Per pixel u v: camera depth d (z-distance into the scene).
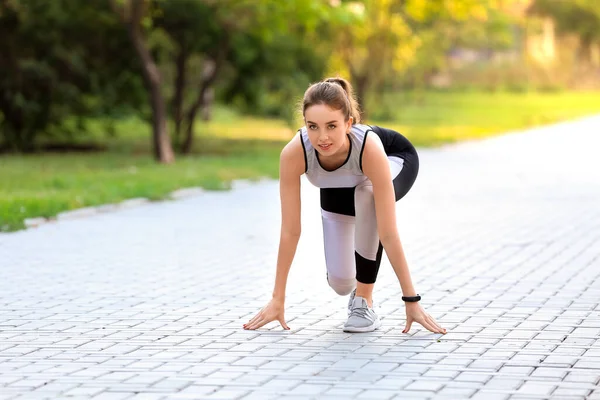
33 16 28.59
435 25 50.97
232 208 16.98
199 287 10.05
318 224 14.73
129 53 29.61
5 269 11.23
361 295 7.90
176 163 25.45
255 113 33.44
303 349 7.30
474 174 22.70
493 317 8.36
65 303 9.31
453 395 6.05
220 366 6.84
